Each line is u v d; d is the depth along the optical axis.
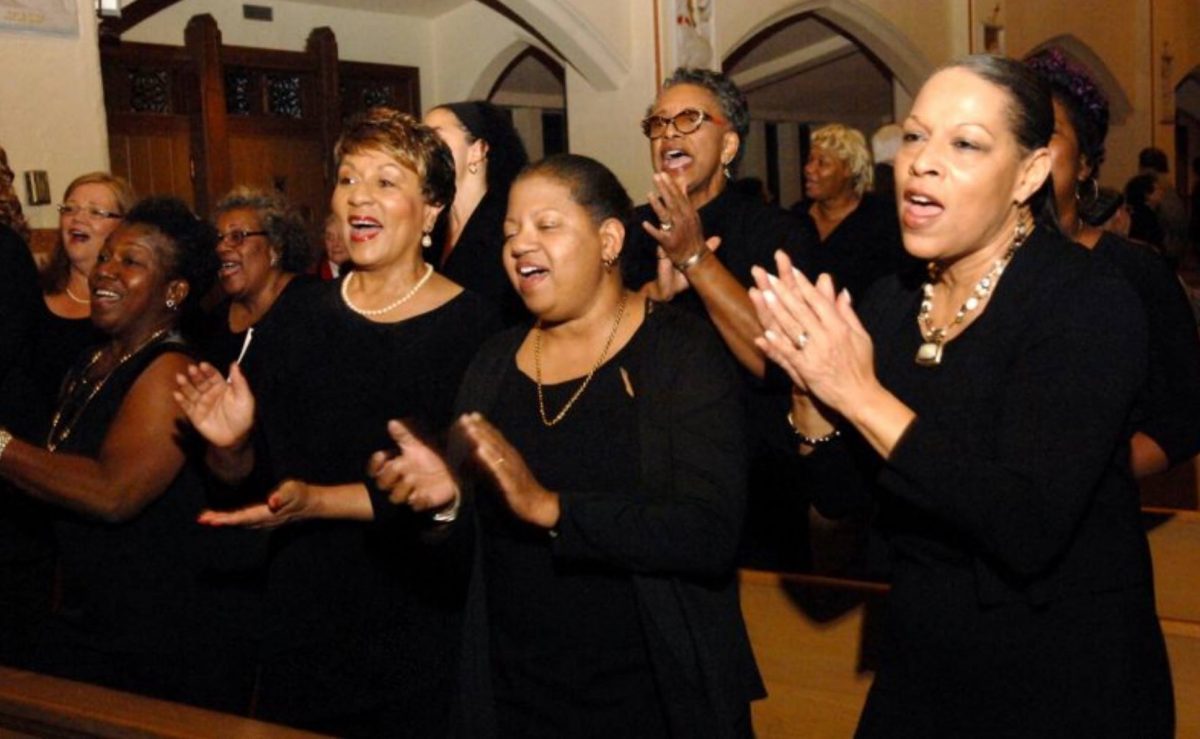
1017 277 1.95
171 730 1.97
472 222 3.58
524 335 2.45
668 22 9.45
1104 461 1.82
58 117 6.68
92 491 2.61
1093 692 1.87
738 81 13.63
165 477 2.66
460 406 2.42
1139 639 1.92
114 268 2.83
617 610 2.23
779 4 10.35
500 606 2.30
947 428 1.94
